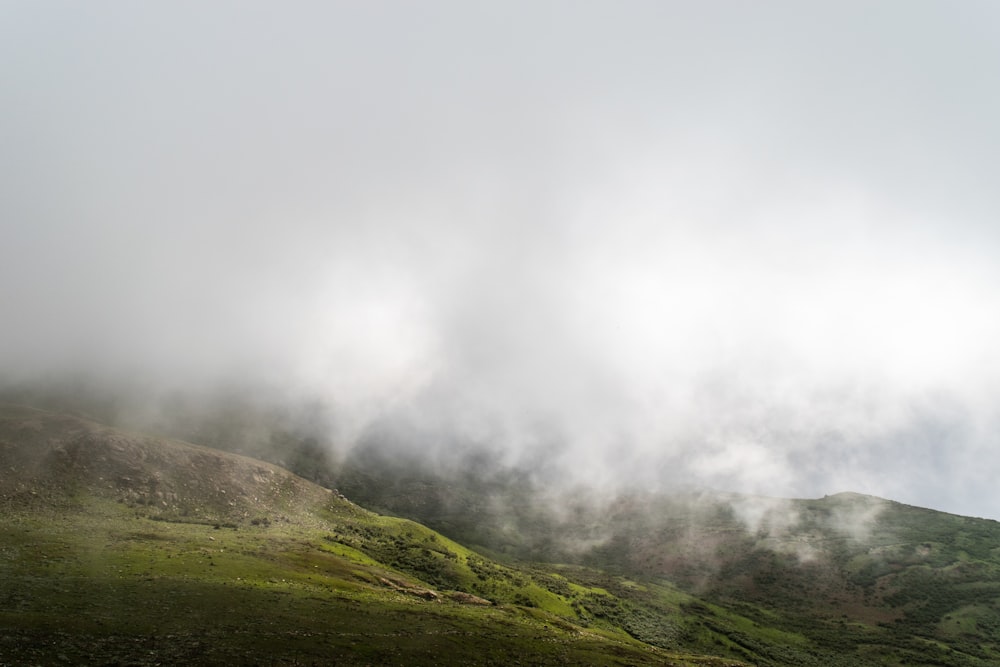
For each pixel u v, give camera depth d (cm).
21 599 5625
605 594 18975
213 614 6128
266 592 7481
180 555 8806
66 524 9950
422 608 8656
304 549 11412
